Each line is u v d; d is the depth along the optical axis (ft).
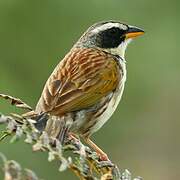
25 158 50.29
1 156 22.11
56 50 57.52
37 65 57.26
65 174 51.96
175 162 64.85
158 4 58.54
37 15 57.52
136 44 58.39
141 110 60.34
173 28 59.00
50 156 23.86
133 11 57.98
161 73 58.90
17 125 24.81
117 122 59.21
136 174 63.16
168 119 63.77
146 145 63.26
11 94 55.67
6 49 57.31
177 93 60.80
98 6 57.26
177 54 58.85
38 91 56.80
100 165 27.04
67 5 57.41
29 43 57.57
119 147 60.23
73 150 25.61
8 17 57.41
